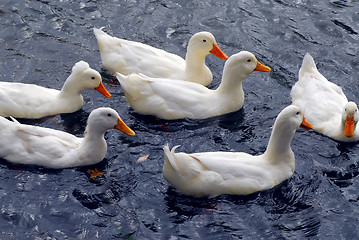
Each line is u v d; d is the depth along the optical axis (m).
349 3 19.53
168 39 17.81
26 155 12.30
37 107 14.02
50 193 11.71
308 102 14.67
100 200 11.59
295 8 19.42
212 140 13.74
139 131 13.87
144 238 10.72
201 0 19.53
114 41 15.78
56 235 10.73
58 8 18.73
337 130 13.89
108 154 12.99
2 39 17.20
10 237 10.64
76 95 14.44
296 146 13.70
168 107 14.23
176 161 11.27
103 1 19.23
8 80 15.53
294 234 10.97
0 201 11.40
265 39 17.98
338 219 11.39
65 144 12.50
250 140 13.80
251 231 11.01
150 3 19.30
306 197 11.94
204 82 15.84
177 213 11.32
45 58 16.58
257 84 16.17
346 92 15.82
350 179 12.59
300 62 17.06
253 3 19.56
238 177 11.65
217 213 11.36
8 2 18.77
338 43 17.81
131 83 14.23
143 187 11.97
